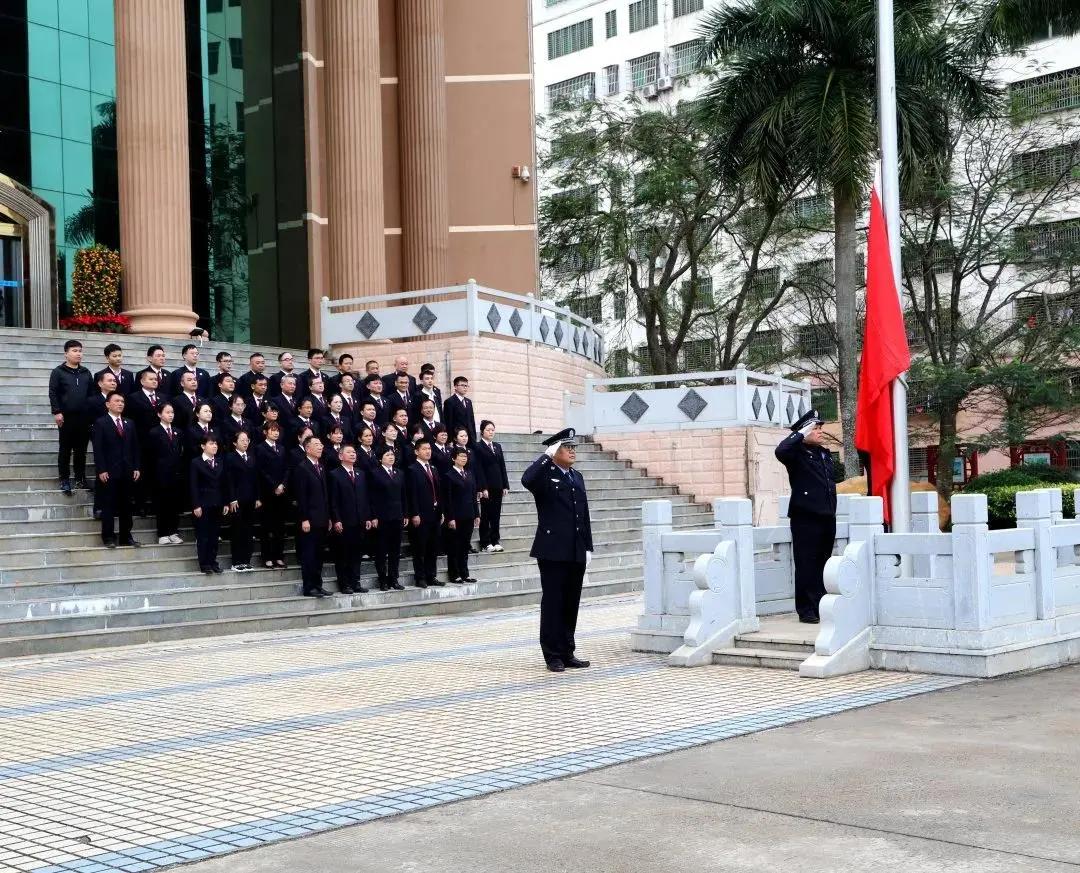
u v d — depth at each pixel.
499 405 24.41
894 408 11.98
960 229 39.16
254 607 14.82
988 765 6.89
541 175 43.75
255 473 15.85
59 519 15.92
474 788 6.67
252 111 32.84
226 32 32.38
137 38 24.30
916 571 12.68
